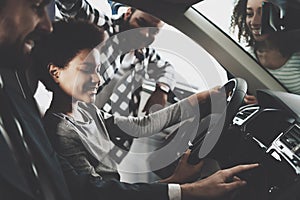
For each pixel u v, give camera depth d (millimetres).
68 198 1271
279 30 1450
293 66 1404
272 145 1327
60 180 1269
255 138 1342
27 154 1222
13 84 1263
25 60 1303
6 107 1219
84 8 1363
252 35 1407
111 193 1326
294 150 1316
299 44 1423
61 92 1326
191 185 1370
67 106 1337
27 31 1317
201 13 1396
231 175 1360
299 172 1312
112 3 1389
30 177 1217
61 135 1311
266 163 1337
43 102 1309
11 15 1300
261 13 1466
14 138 1212
